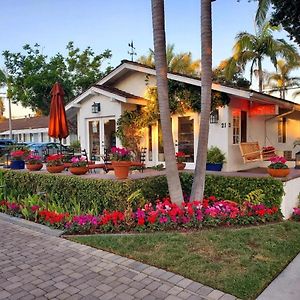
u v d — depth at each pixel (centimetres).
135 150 1171
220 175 699
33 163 831
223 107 1027
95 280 362
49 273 383
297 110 1299
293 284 346
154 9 560
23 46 2228
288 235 498
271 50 2033
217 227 530
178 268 378
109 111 1209
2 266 406
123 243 460
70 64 2355
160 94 568
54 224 568
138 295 326
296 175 682
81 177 655
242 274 358
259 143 1230
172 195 574
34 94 2220
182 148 1116
